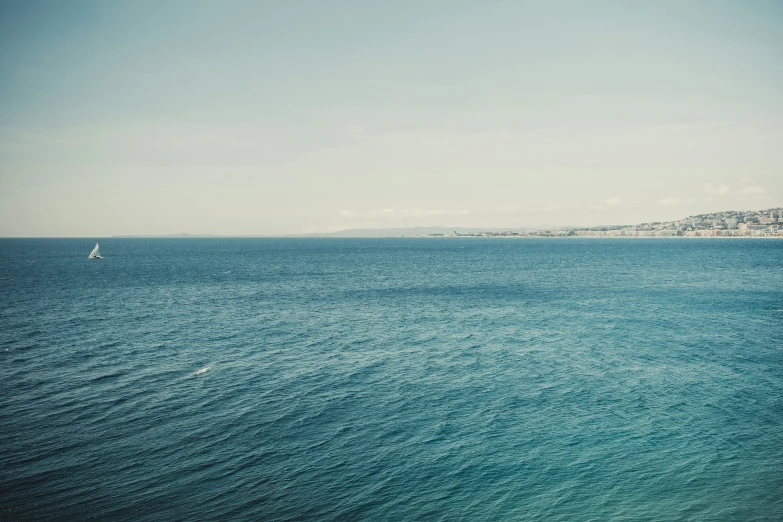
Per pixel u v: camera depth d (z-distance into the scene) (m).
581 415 30.08
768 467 23.55
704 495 21.36
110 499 21.27
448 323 59.72
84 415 30.36
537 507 20.69
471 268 150.38
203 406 31.84
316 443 26.42
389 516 20.08
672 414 30.05
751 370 38.88
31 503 20.97
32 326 57.12
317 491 21.84
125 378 37.56
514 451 25.48
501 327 57.03
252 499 21.23
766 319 61.06
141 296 84.12
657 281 107.81
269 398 33.28
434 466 23.98
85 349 46.31
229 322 60.44
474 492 21.77
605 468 23.73
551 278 117.00
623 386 35.28
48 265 158.62
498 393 34.06
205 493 21.69
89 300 78.69
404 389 35.00
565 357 43.25
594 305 73.88
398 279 116.50
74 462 24.47
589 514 20.20
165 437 27.23
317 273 133.88
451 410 31.03
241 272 136.50
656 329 55.25
